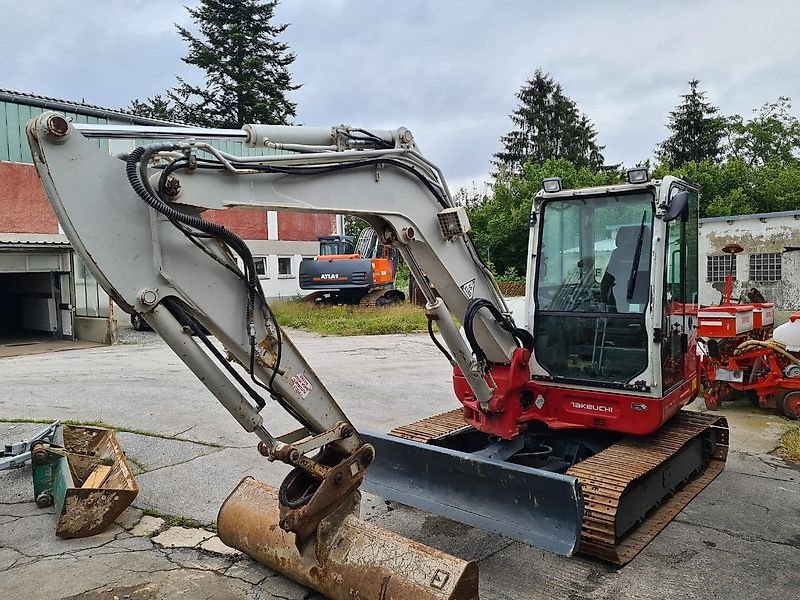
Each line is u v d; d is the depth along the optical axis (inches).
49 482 206.4
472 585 122.5
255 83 1392.7
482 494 166.4
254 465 242.5
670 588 152.9
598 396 189.5
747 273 611.5
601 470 168.7
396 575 125.1
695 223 220.5
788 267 588.1
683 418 221.1
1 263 634.8
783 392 316.2
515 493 159.0
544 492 152.6
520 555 171.2
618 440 200.2
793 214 583.5
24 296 756.0
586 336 193.8
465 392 205.5
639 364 184.7
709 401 335.9
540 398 200.5
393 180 146.3
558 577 158.9
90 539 181.3
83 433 238.7
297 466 126.7
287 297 1031.0
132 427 297.6
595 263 195.0
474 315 172.7
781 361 325.4
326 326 716.0
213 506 203.3
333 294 899.4
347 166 134.5
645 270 185.0
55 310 706.2
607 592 151.3
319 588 137.9
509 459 200.7
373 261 864.3
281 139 127.5
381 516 196.5
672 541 178.5
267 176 122.3
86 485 211.0
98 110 721.6
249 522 161.8
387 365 474.0
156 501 207.9
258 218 989.8
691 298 219.1
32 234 697.0
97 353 573.6
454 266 166.1
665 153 1732.3
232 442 272.8
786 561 166.4
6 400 363.3
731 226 620.7
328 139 135.0
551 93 1815.9
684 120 1718.8
